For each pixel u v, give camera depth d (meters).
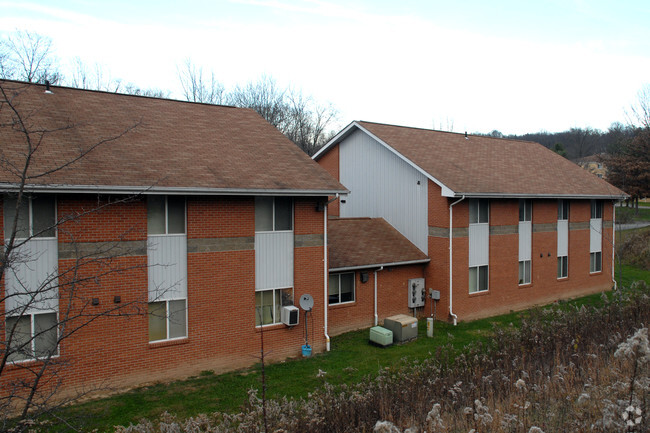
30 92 14.28
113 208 11.70
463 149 23.62
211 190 12.47
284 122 51.09
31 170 10.52
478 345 13.17
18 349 6.12
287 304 14.78
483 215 20.11
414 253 19.48
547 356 11.88
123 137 13.66
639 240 34.19
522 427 7.66
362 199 22.88
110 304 11.66
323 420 8.49
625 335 12.80
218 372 13.33
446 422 8.31
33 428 9.66
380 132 22.06
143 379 12.22
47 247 10.97
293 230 14.83
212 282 13.25
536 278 22.03
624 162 45.22
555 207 22.86
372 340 16.22
